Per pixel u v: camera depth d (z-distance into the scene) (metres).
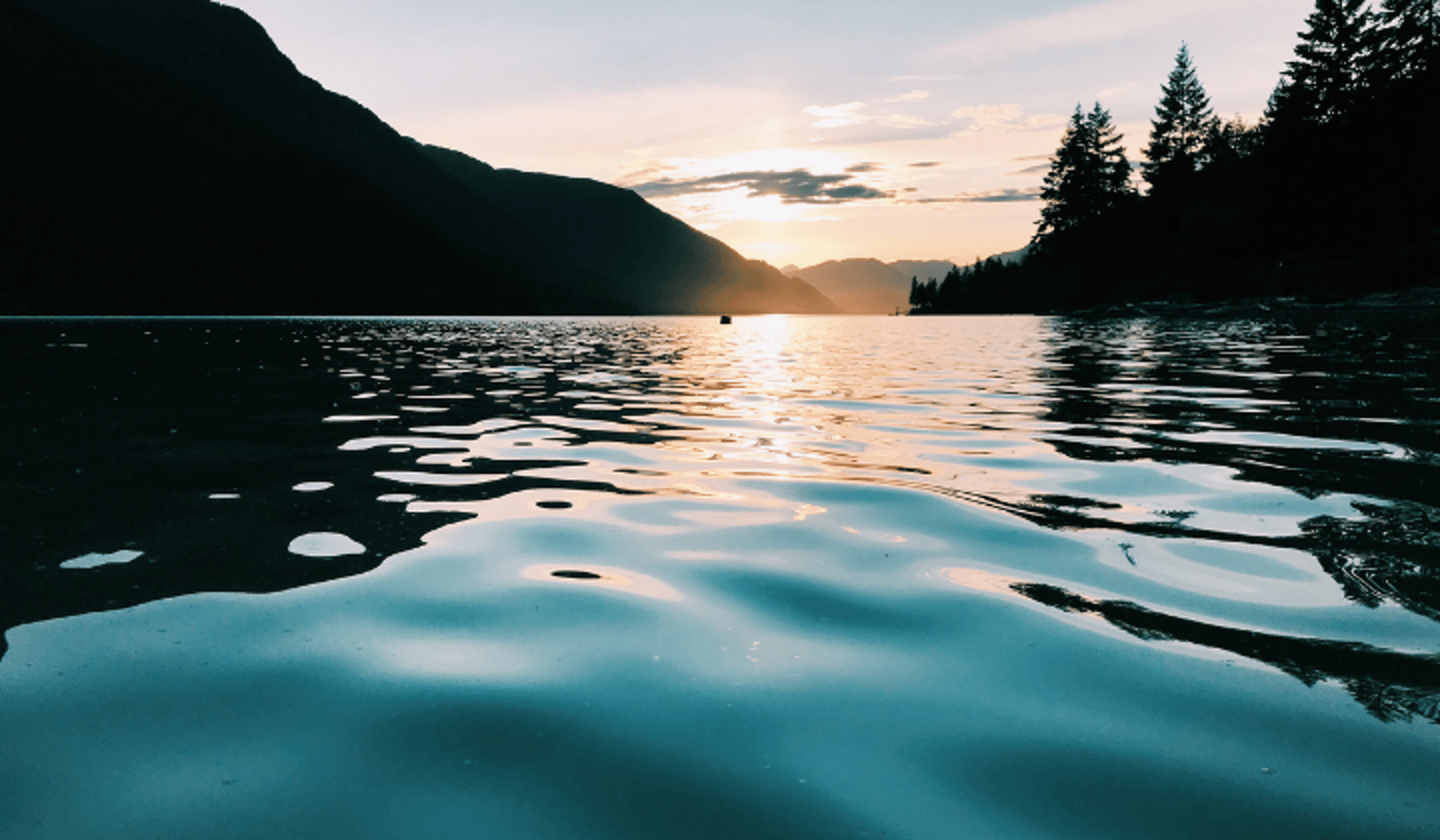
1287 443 4.58
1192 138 61.41
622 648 1.91
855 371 10.91
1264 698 1.63
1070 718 1.57
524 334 30.41
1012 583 2.37
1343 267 32.69
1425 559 2.47
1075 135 67.69
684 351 17.47
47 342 18.81
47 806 1.28
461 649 1.90
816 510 3.28
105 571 2.43
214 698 1.64
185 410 6.57
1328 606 2.11
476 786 1.36
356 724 1.56
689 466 4.22
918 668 1.80
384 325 44.59
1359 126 42.78
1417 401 6.28
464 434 5.36
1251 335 16.55
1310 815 1.25
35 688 1.67
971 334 25.33
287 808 1.29
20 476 3.86
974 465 4.18
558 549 2.73
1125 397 7.20
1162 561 2.53
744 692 1.69
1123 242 64.06
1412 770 1.37
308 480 3.85
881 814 1.27
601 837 1.22
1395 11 42.34
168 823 1.25
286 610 2.13
